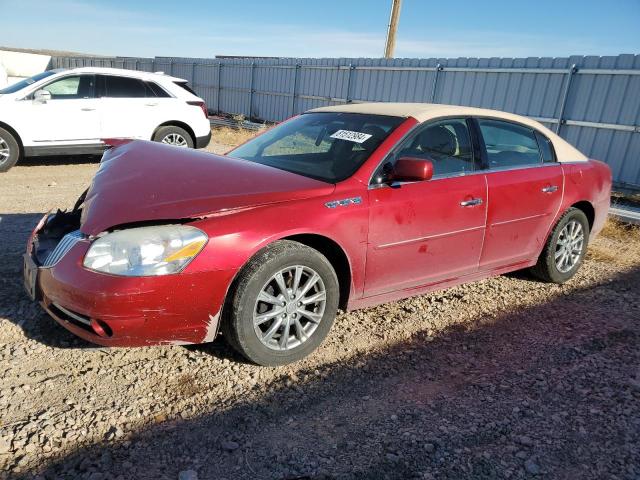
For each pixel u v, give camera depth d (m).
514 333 3.84
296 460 2.39
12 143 8.69
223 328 3.05
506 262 4.36
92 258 2.72
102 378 2.93
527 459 2.48
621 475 2.40
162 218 2.75
